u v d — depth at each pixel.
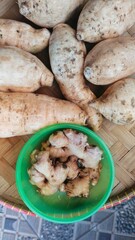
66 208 0.44
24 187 0.42
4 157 0.44
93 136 0.41
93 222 0.52
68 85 0.41
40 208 0.43
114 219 0.52
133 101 0.40
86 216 0.41
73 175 0.42
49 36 0.41
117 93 0.40
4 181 0.44
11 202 0.44
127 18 0.40
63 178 0.42
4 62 0.39
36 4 0.39
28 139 0.43
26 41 0.41
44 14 0.40
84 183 0.42
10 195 0.44
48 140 0.42
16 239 0.52
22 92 0.41
